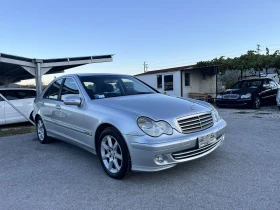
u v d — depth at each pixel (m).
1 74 15.13
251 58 15.27
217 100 12.30
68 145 5.70
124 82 4.91
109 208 2.86
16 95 8.95
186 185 3.31
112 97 4.25
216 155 4.40
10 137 6.84
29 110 8.99
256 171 3.66
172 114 3.38
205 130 3.55
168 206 2.83
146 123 3.22
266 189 3.10
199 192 3.10
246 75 19.09
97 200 3.05
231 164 3.96
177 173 3.69
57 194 3.25
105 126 3.72
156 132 3.18
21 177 3.87
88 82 4.53
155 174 3.69
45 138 5.77
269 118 8.31
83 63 10.40
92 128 3.89
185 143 3.26
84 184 3.51
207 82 18.36
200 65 17.91
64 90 4.90
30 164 4.45
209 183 3.33
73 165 4.30
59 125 4.94
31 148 5.55
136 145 3.18
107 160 3.77
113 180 3.59
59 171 4.05
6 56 8.71
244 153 4.49
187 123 3.39
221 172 3.67
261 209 2.68
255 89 11.52
